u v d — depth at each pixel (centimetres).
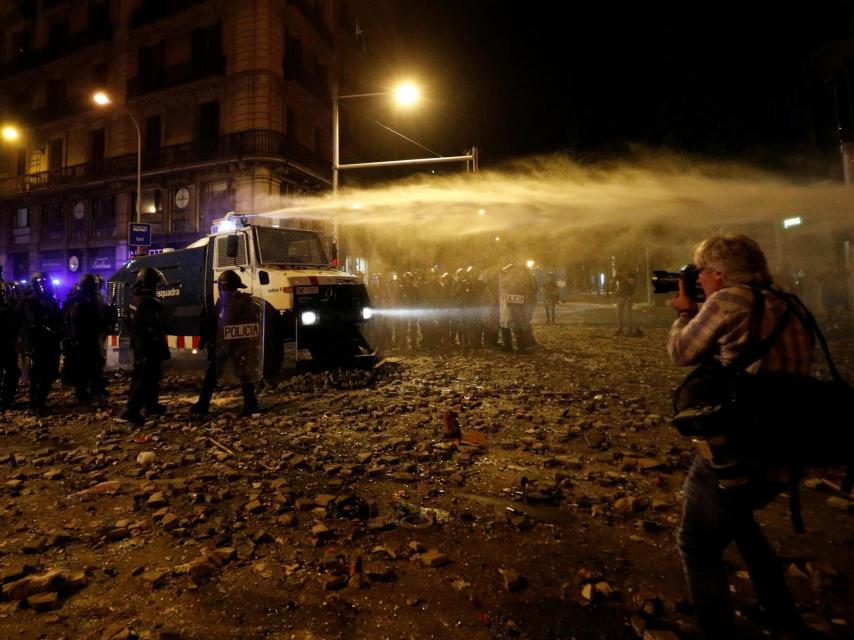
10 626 236
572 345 1302
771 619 228
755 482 179
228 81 2558
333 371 859
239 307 636
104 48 2894
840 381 179
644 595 245
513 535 318
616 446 489
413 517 344
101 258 2955
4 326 687
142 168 2747
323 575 275
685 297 210
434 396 714
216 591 262
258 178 2503
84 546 312
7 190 3288
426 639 224
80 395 767
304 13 2717
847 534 311
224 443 520
